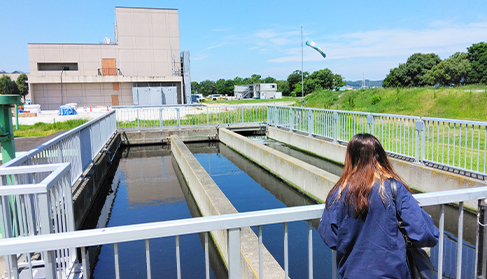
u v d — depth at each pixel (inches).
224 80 6973.4
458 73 2351.1
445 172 280.8
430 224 73.4
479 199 93.5
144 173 453.4
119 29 2009.1
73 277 135.3
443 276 171.3
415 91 951.0
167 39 2060.8
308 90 4443.9
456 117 697.6
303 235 245.3
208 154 587.2
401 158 344.8
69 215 151.0
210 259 213.0
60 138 229.5
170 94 1945.1
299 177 345.1
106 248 230.2
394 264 69.7
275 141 669.3
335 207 74.8
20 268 134.1
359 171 74.4
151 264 205.9
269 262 152.7
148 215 290.5
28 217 132.0
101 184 369.7
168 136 706.8
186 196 344.2
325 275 187.6
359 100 1114.1
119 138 669.9
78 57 1991.9
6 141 183.6
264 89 3983.8
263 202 321.1
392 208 70.5
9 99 178.2
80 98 1927.9
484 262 92.4
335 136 456.8
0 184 137.1
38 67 1998.0
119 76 1889.8
